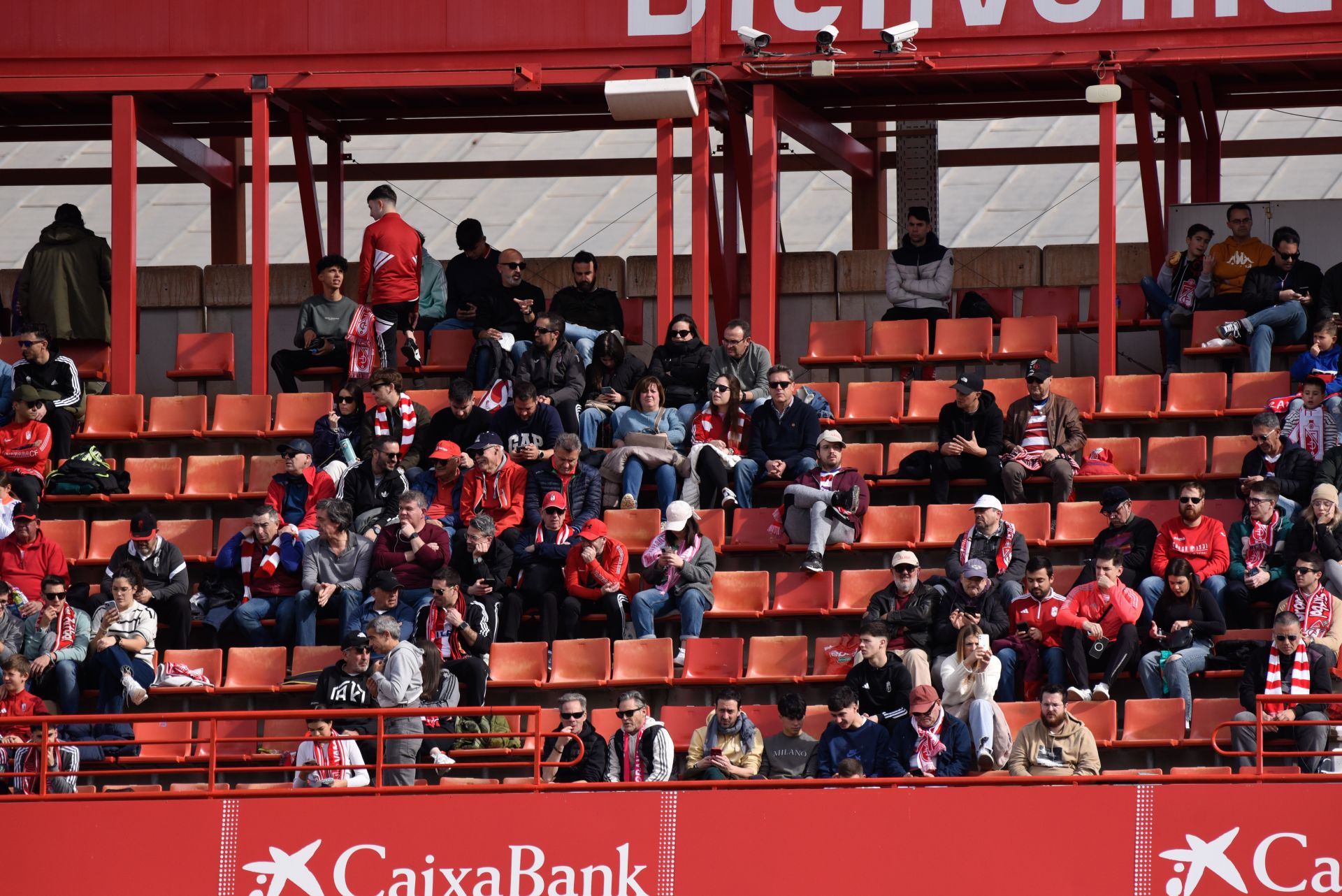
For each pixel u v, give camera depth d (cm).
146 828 5091
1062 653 5547
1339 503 5891
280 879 5062
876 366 7344
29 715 5419
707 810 5000
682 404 6738
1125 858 4884
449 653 5816
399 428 6588
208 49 7194
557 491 6247
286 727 5888
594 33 7069
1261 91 7688
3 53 7231
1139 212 9762
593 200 10225
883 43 6956
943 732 5250
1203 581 5709
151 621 5906
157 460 6881
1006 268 7881
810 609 6053
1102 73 6844
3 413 6900
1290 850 4847
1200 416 6656
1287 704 5228
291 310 8025
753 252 7025
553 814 5034
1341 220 7762
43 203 10438
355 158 10331
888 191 9606
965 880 4909
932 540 6278
